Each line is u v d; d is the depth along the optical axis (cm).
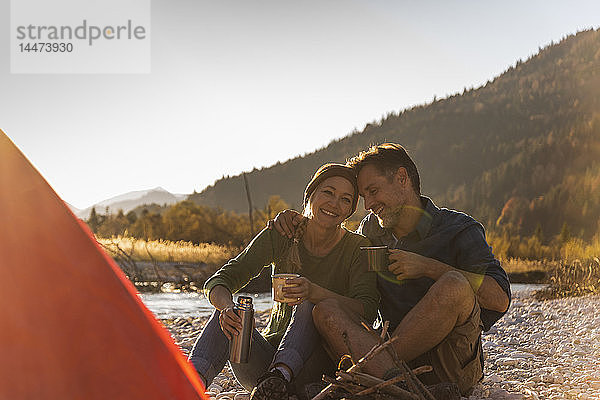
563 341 618
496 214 15475
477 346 330
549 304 1061
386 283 346
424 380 325
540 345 595
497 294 323
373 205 343
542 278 2039
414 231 340
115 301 153
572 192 13688
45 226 151
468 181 19012
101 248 160
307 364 311
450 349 318
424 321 302
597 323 731
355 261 345
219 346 316
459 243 332
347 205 342
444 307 301
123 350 148
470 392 341
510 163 17275
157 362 153
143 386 148
